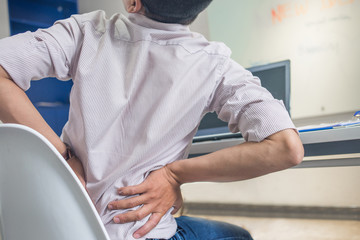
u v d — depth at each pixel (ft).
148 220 2.34
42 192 1.70
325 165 3.98
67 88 14.26
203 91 2.45
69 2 13.83
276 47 11.95
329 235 8.88
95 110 2.33
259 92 2.52
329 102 11.30
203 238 2.61
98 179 2.35
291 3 11.59
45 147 1.59
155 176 2.40
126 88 2.39
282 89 5.69
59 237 1.73
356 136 3.06
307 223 10.21
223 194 12.89
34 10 13.38
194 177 2.46
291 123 2.41
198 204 13.37
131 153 2.36
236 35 12.49
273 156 2.32
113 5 13.00
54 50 2.39
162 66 2.42
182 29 2.60
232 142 3.59
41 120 2.37
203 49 2.56
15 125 1.60
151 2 2.44
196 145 3.83
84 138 2.32
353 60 10.87
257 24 12.16
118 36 2.52
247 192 12.47
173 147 2.52
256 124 2.40
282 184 11.89
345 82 11.02
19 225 1.87
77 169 2.42
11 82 2.32
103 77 2.38
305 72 11.59
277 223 10.55
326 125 3.58
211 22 12.82
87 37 2.48
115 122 2.37
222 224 2.85
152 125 2.31
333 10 10.98
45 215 1.74
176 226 2.60
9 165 1.75
